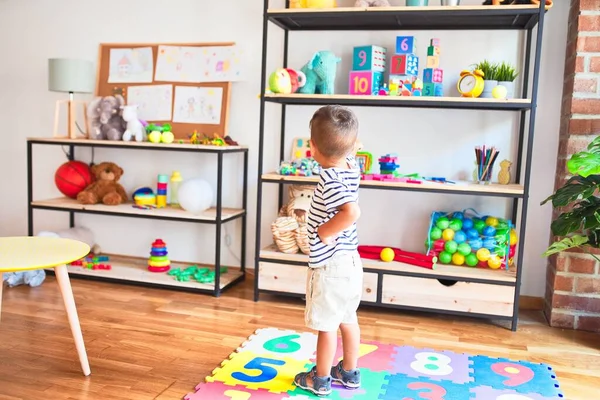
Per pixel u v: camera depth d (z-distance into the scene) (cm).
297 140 330
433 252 293
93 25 363
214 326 262
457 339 257
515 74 295
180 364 221
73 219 377
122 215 324
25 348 231
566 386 212
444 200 313
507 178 289
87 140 326
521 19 281
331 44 321
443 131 309
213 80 341
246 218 347
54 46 373
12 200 393
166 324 263
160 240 339
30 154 336
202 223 338
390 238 322
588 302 272
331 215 186
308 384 200
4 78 385
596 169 215
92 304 288
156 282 318
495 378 215
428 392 202
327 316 191
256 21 333
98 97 341
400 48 293
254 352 232
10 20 379
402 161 316
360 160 316
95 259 352
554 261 281
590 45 262
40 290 309
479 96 278
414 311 295
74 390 198
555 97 293
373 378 212
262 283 300
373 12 272
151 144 313
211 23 341
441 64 307
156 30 352
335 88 323
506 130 302
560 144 288
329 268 189
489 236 286
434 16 275
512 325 270
